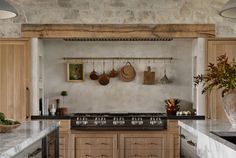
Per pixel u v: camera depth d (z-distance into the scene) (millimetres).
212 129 3543
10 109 6352
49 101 7180
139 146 6340
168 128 6324
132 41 7191
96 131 6316
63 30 6383
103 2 6422
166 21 6418
